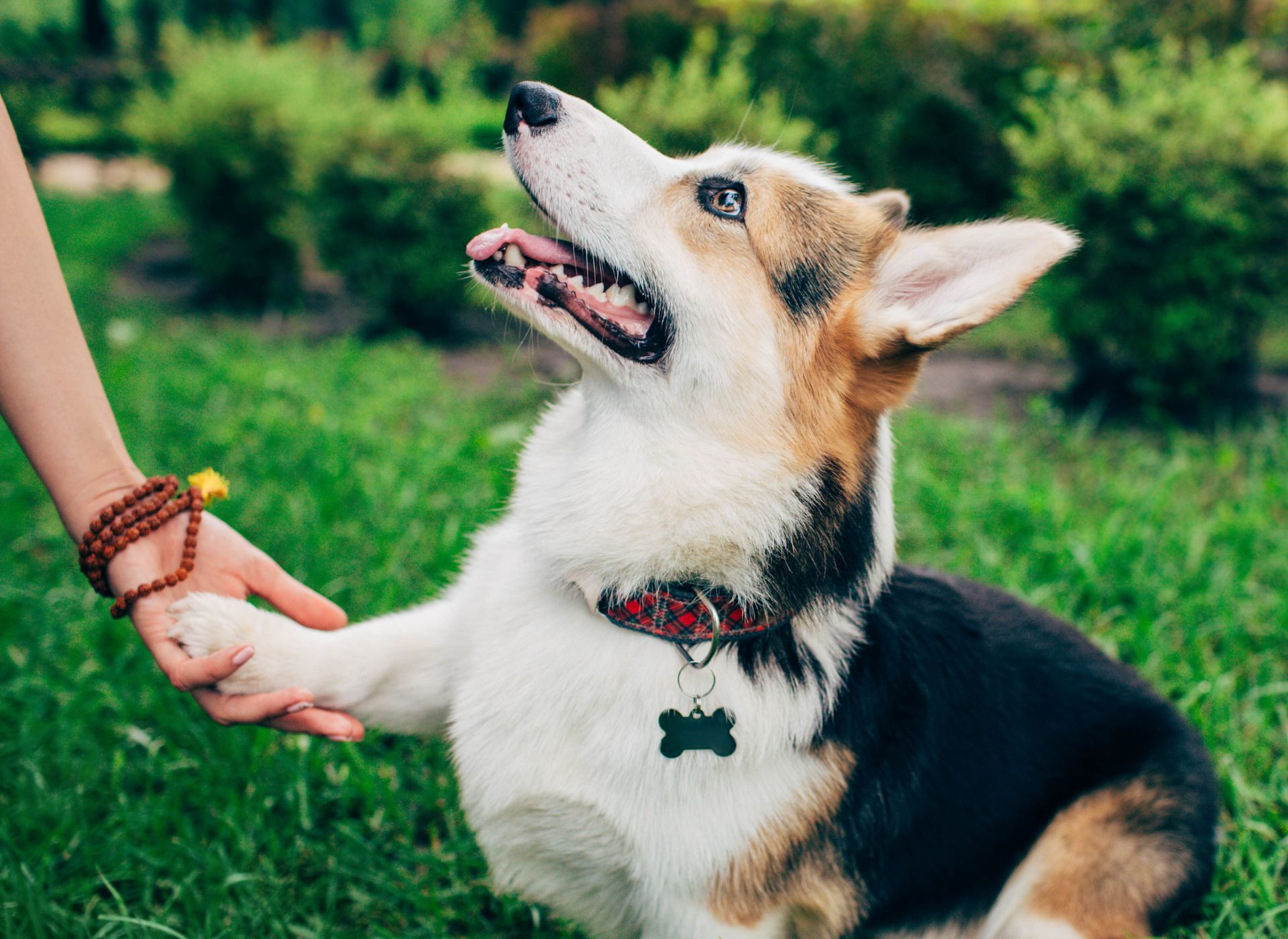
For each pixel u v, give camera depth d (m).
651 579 0.81
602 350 0.82
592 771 0.79
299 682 0.84
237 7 10.12
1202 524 1.38
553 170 0.84
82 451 0.81
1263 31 2.88
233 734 1.03
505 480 1.40
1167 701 0.96
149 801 0.97
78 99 6.21
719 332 0.82
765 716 0.80
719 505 0.81
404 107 2.62
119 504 0.81
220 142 2.71
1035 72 2.72
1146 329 1.91
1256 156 1.85
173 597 0.84
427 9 12.36
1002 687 0.90
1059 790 0.89
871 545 0.85
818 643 0.83
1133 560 1.29
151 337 2.36
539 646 0.82
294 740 1.04
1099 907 0.87
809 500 0.82
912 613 0.90
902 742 0.85
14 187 0.78
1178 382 1.97
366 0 13.27
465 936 0.92
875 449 0.86
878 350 0.83
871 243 0.87
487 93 6.12
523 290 0.84
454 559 1.22
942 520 1.40
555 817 0.80
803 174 0.89
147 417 1.71
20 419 0.80
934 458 1.66
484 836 0.84
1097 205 1.88
